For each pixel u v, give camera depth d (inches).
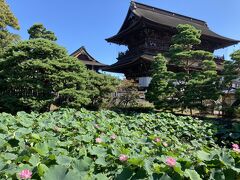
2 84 541.3
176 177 108.5
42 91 532.7
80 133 207.2
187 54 669.3
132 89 843.4
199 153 132.6
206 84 628.4
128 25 1274.6
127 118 379.6
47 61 540.7
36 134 174.9
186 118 409.7
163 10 1358.3
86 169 112.4
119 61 1233.4
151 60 989.2
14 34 979.3
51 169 96.7
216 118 604.4
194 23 1425.9
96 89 674.8
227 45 1293.1
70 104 543.5
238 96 605.0
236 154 137.9
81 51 1419.8
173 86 684.1
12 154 133.5
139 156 137.5
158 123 338.3
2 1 948.0
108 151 145.8
